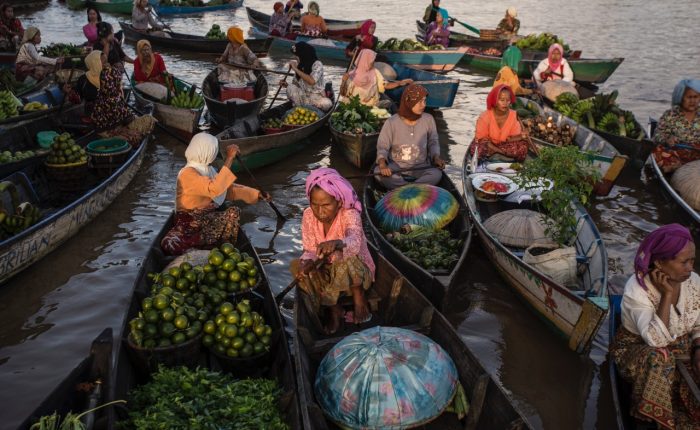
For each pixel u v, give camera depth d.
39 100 10.87
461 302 6.15
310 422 3.78
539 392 4.94
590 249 6.06
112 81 9.18
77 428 3.38
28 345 5.39
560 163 6.13
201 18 24.09
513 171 7.74
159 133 11.17
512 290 6.22
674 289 4.14
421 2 28.58
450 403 4.26
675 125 8.33
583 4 27.45
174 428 3.61
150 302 4.53
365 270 5.29
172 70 16.17
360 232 5.14
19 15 24.27
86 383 3.89
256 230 7.62
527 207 7.16
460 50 15.59
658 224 7.73
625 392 4.43
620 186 8.91
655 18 23.19
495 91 8.19
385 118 10.44
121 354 4.33
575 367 5.20
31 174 8.00
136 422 3.63
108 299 6.09
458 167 9.77
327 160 10.02
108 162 8.42
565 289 5.03
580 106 10.53
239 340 4.53
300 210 8.18
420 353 4.22
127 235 7.36
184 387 4.00
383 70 13.59
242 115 10.66
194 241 6.26
